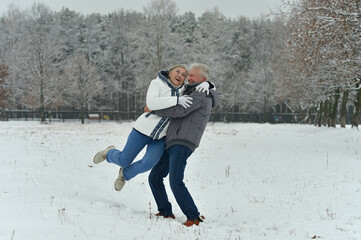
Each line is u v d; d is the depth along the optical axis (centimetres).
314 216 586
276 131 3444
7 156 1075
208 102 517
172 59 5031
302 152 1661
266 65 6209
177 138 504
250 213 649
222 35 6525
